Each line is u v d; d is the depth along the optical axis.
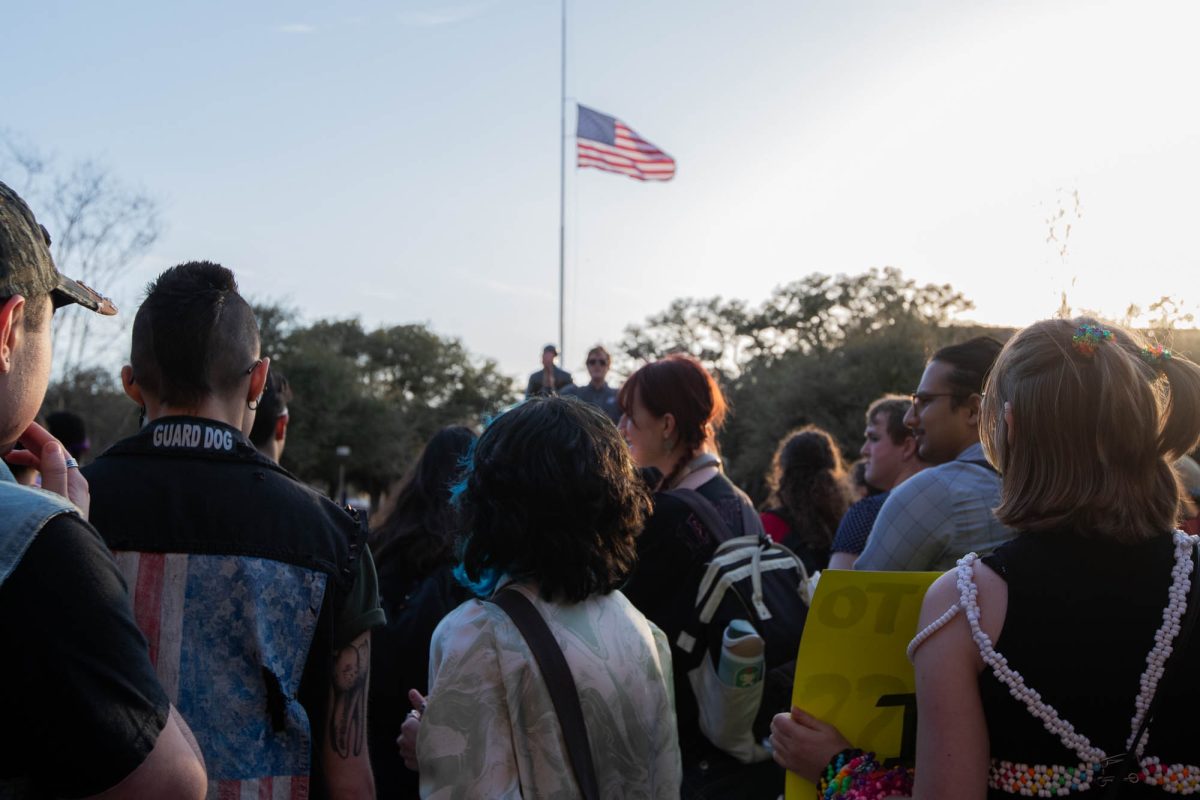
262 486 1.91
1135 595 1.52
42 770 1.09
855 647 1.82
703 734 2.58
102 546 1.19
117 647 1.13
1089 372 1.58
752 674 2.43
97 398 26.52
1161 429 1.62
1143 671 1.49
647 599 2.70
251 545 1.84
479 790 1.69
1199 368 1.64
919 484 2.76
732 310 58.06
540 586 1.89
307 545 1.90
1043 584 1.54
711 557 2.72
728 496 3.01
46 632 1.08
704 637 2.62
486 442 1.96
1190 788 1.47
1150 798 1.48
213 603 1.79
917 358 34.19
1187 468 3.45
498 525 1.89
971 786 1.50
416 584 3.05
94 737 1.09
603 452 1.95
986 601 1.56
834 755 1.83
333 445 49.50
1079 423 1.57
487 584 1.98
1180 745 1.49
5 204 1.23
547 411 1.98
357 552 2.00
